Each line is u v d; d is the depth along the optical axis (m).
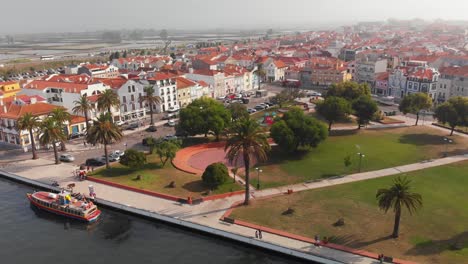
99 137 109.88
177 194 95.50
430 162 115.81
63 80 179.25
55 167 116.94
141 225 86.75
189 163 118.62
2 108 141.62
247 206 89.38
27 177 109.25
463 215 82.62
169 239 80.88
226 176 98.75
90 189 94.81
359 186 98.56
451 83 197.62
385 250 70.69
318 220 81.75
